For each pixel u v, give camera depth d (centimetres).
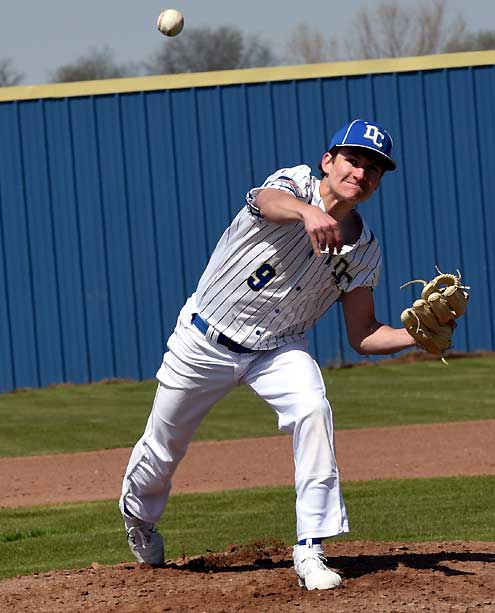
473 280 4856
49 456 2928
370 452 2736
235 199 4803
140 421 3547
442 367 4581
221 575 1305
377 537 1750
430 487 2234
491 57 4847
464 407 3459
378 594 1149
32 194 4756
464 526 1828
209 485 2417
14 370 4744
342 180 1125
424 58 4831
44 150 4753
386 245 4841
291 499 2183
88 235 4775
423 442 2838
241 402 3928
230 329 1192
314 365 1194
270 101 4800
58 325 4759
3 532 1969
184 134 4778
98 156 4769
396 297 4834
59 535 1942
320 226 1034
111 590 1262
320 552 1170
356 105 4822
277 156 4806
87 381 4769
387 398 3775
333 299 1213
